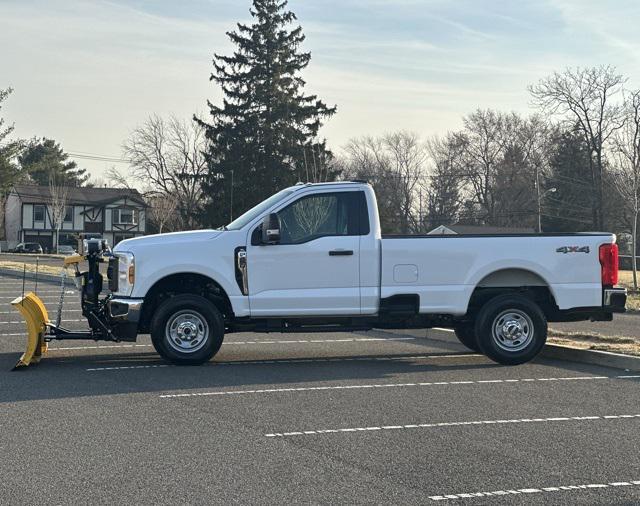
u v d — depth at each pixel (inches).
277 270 434.6
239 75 2165.4
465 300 442.9
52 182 3395.7
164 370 417.4
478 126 2997.0
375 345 525.7
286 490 225.1
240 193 2092.8
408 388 372.2
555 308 458.6
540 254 447.8
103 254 454.9
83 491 222.8
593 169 2428.6
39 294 950.4
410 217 3046.3
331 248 436.1
